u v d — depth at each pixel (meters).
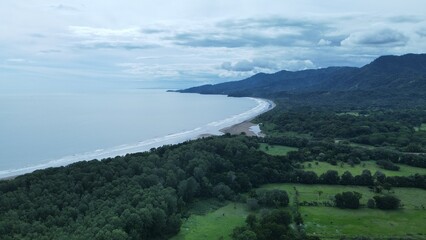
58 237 93.00
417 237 108.88
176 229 113.12
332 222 118.69
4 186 117.62
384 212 127.12
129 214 104.75
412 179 151.88
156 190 123.31
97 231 94.94
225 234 112.31
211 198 141.75
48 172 131.12
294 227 114.31
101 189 120.88
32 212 104.06
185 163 154.12
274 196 132.75
